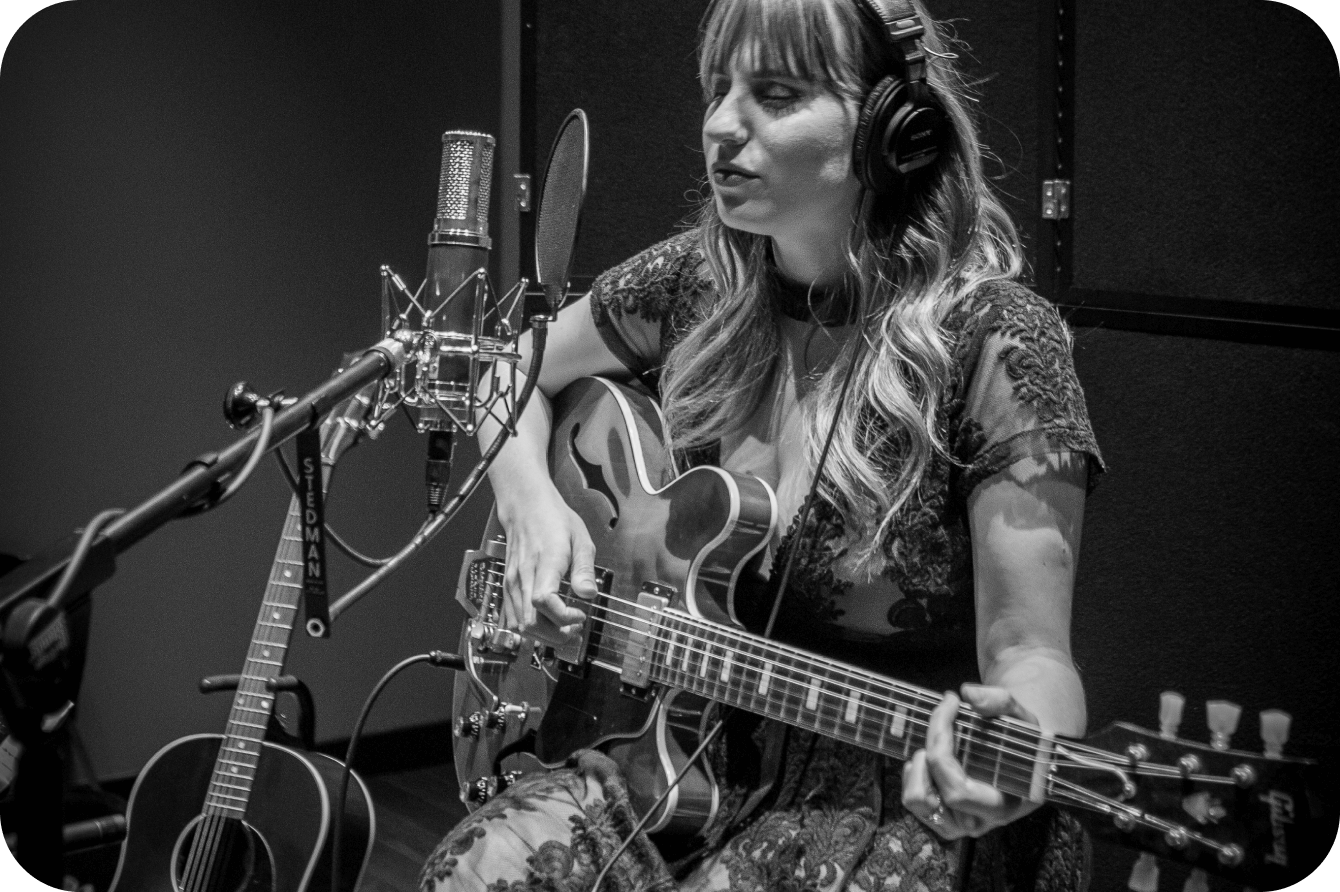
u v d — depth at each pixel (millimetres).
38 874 1128
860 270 1507
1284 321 2348
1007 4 2350
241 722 1928
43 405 2941
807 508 1448
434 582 3527
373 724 3451
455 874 1476
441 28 3414
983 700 1177
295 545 1945
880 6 1435
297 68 3207
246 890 1997
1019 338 1431
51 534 2967
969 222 1534
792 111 1465
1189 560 2402
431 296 1441
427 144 3434
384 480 3422
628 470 1688
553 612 1572
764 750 1504
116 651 3076
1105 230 2383
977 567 1412
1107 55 2342
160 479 3105
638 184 2486
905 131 1419
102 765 3068
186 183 3076
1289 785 1094
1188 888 1146
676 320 1802
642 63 2457
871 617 1491
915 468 1442
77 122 2924
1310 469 2363
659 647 1521
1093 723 2461
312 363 3305
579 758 1568
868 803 1407
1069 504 1393
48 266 2922
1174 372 2381
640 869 1457
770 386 1646
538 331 1517
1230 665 2406
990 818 1153
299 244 3256
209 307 3137
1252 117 2316
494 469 1779
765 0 1449
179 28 3029
